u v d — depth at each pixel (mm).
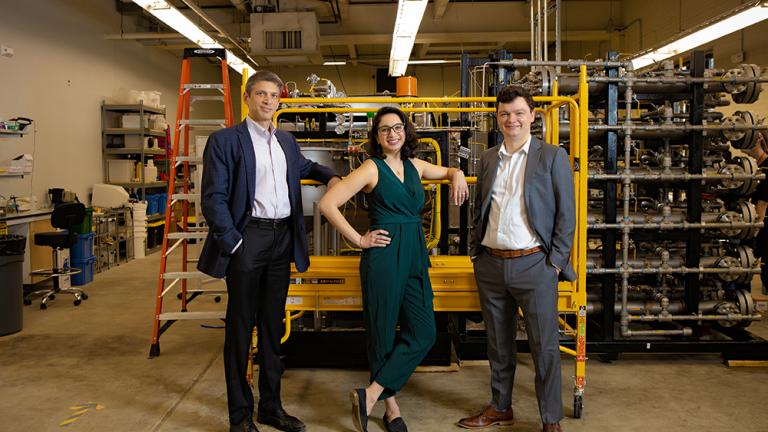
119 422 2826
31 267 6180
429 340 2545
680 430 2697
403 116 2520
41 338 4324
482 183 2668
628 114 3514
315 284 3279
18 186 6457
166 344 4176
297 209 2621
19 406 3029
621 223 3539
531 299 2486
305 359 3508
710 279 3900
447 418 2840
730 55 8289
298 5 9945
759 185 4656
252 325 2570
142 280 6637
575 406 2838
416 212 2521
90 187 8180
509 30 10547
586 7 11289
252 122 2520
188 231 4730
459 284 3217
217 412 2947
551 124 3508
